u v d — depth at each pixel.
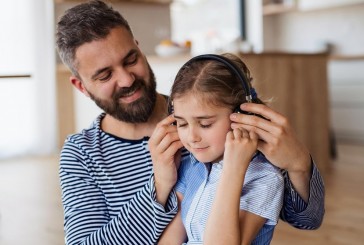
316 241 2.66
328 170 4.34
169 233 1.16
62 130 5.79
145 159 1.29
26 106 5.60
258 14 6.57
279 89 4.07
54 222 3.14
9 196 3.79
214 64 1.06
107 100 1.25
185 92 1.05
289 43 6.57
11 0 5.43
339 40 6.09
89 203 1.26
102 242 1.16
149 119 1.33
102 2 1.25
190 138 1.06
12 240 2.82
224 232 0.98
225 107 1.04
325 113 4.38
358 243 2.62
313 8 5.95
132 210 1.15
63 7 5.62
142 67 1.24
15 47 5.48
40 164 5.07
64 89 5.75
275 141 1.01
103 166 1.28
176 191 1.19
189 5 6.64
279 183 1.05
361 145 5.59
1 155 5.50
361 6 5.85
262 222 1.04
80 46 1.21
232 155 1.00
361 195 3.51
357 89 5.67
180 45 4.46
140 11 5.82
